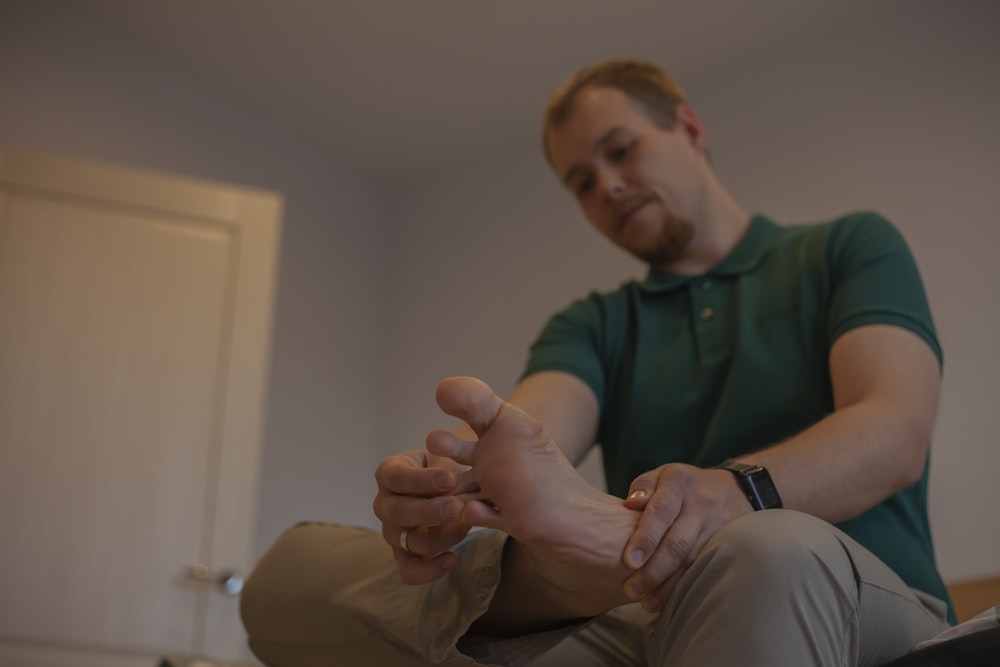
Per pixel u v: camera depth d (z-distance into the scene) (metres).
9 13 2.90
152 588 2.41
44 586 2.31
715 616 0.61
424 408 3.48
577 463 1.22
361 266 3.71
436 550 0.74
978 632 0.63
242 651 2.65
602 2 2.83
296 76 3.28
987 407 2.26
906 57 2.63
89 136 3.00
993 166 2.40
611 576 0.68
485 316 3.39
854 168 2.65
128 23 3.10
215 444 2.59
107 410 2.50
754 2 2.77
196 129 3.28
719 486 0.74
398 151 3.65
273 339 3.35
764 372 1.14
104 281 2.59
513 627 0.79
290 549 0.95
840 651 0.61
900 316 1.05
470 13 2.92
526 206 3.39
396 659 0.80
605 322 1.36
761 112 2.88
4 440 2.38
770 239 1.31
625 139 1.36
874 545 0.97
